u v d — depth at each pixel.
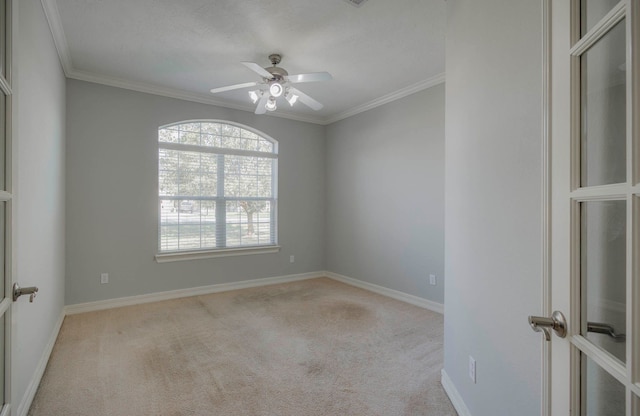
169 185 3.97
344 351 2.52
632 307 0.59
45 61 2.22
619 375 0.62
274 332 2.89
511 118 1.24
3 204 1.11
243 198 4.54
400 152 3.96
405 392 1.97
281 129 4.80
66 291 3.30
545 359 0.86
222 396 1.91
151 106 3.77
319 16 2.38
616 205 0.69
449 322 1.95
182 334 2.82
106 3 2.21
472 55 1.58
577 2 0.77
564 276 0.79
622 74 0.67
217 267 4.27
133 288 3.69
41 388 1.96
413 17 2.38
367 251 4.45
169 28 2.54
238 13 2.34
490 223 1.39
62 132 3.05
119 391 1.95
